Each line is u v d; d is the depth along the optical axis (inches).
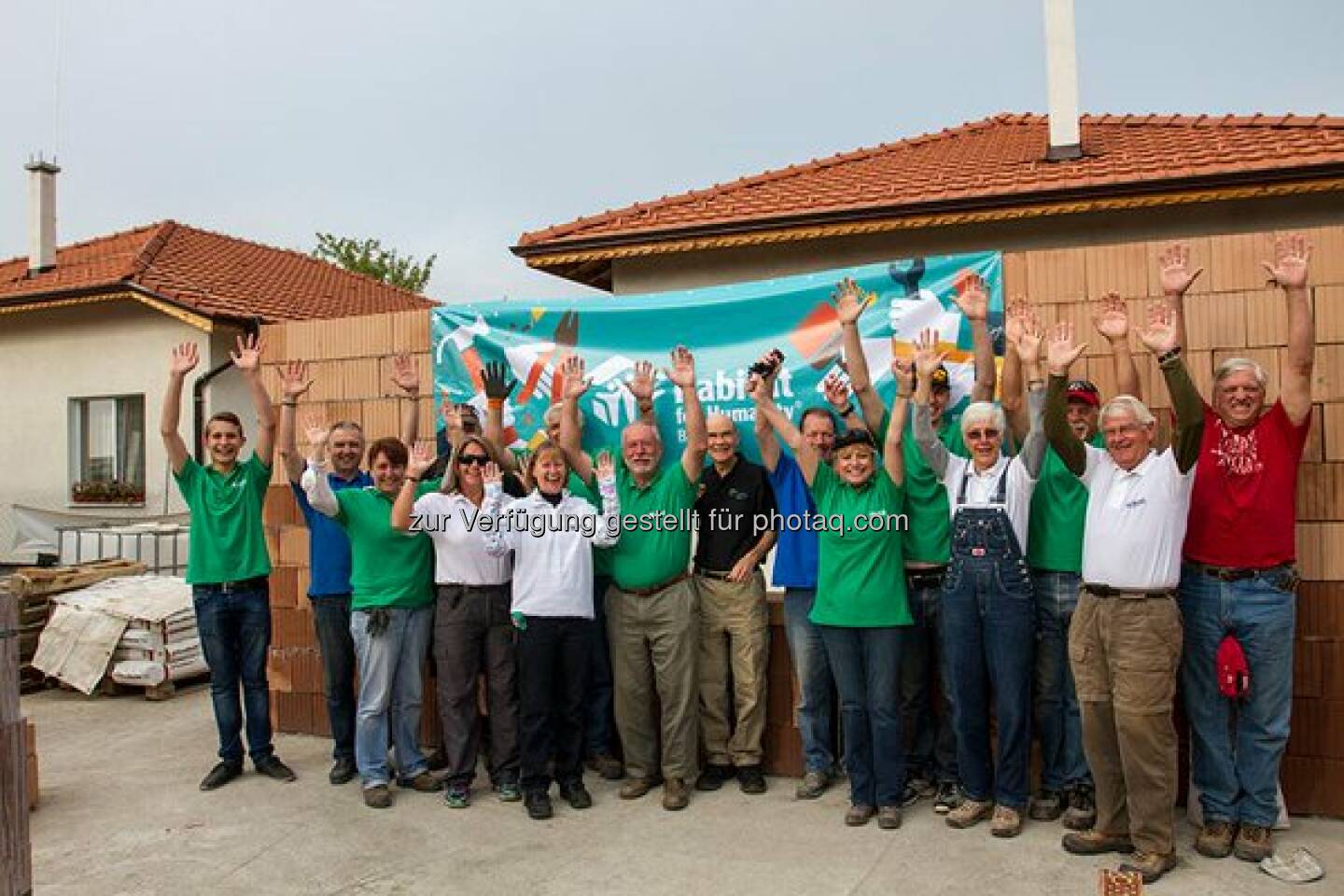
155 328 474.3
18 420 507.8
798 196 304.5
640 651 195.5
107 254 548.4
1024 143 343.9
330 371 254.1
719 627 199.3
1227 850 161.5
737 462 201.8
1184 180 245.8
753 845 171.6
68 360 496.4
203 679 315.6
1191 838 169.0
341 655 211.9
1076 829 170.2
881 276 205.0
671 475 196.2
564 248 308.5
